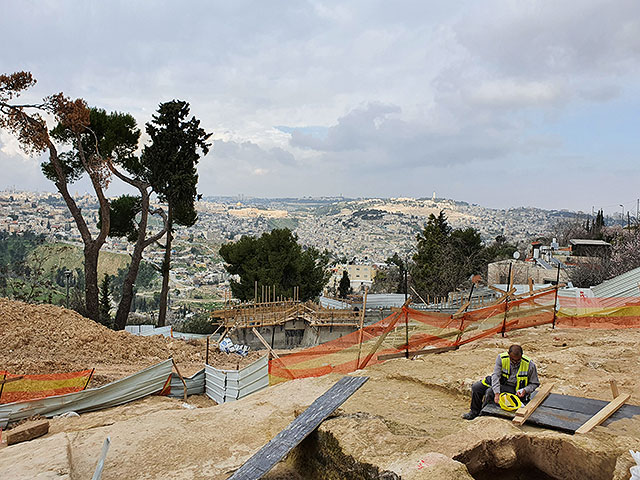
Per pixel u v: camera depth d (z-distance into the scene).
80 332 20.16
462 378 8.78
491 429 5.61
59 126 32.00
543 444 5.40
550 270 43.75
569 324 16.31
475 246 58.12
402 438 5.39
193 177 34.28
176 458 6.29
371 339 14.45
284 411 8.13
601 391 7.71
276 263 45.00
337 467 5.37
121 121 33.00
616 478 4.45
